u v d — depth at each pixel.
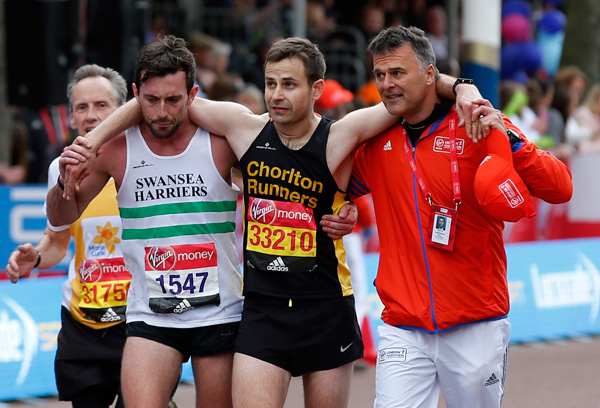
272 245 15.73
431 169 15.62
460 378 15.89
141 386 15.55
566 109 40.72
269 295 15.74
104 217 17.44
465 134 15.52
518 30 50.47
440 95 15.73
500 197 14.72
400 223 15.92
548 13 55.66
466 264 15.67
